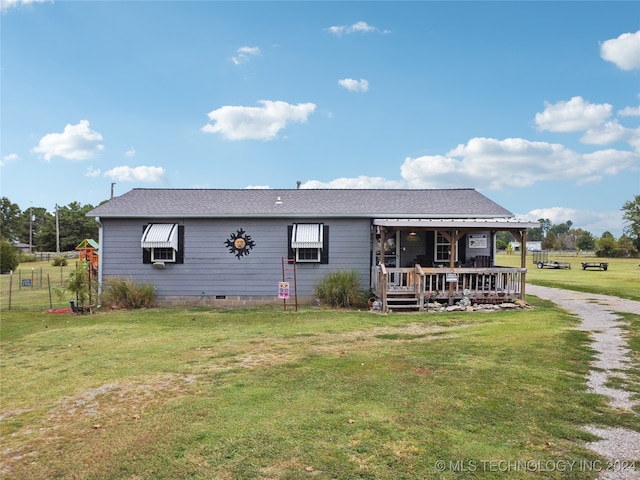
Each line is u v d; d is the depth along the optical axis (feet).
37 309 49.55
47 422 16.98
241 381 21.04
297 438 14.21
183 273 51.37
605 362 23.39
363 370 22.26
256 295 51.31
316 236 49.55
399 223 44.09
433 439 13.99
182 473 12.22
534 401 17.44
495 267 48.85
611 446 13.48
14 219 309.22
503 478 11.60
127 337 32.94
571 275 99.81
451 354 25.34
